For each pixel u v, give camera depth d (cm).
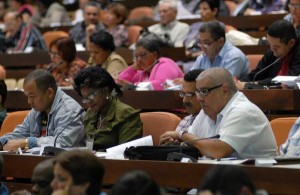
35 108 997
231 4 1950
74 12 2397
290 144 826
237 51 1202
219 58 1205
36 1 2333
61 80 1362
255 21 1673
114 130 962
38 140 966
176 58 1485
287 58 1142
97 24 1800
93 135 963
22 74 1681
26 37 1898
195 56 1478
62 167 633
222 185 533
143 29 1673
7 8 2438
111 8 1792
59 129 980
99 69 967
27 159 861
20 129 1030
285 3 1756
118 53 1588
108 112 970
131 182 582
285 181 712
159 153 805
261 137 844
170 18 1684
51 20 2239
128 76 1286
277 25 1122
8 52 1862
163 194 604
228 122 839
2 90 1109
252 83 1073
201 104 859
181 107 1105
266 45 1379
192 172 757
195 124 898
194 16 1912
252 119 841
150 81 1229
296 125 834
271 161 752
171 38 1670
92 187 638
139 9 2044
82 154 638
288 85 1041
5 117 1114
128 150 815
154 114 987
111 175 800
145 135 984
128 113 962
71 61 1373
